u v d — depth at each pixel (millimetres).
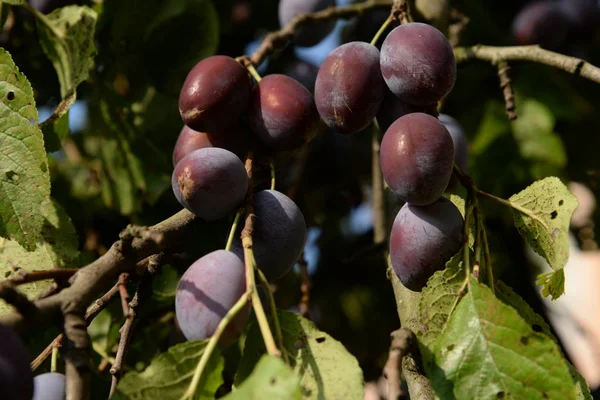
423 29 571
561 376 497
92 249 829
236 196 539
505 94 723
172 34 785
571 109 840
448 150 542
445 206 552
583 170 891
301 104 593
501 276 888
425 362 511
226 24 883
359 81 570
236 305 497
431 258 544
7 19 732
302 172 807
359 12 754
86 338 489
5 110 594
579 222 939
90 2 756
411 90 562
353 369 505
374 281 933
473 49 738
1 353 457
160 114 784
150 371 491
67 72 715
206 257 514
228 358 705
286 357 503
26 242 585
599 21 877
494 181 833
